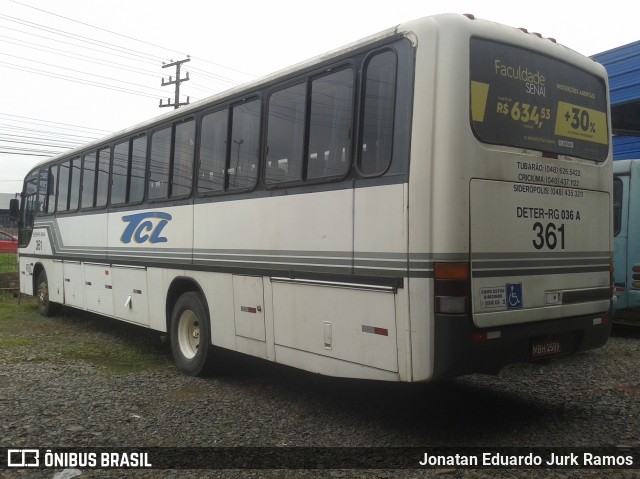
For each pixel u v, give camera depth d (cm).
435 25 455
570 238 520
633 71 1202
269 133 599
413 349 445
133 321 849
